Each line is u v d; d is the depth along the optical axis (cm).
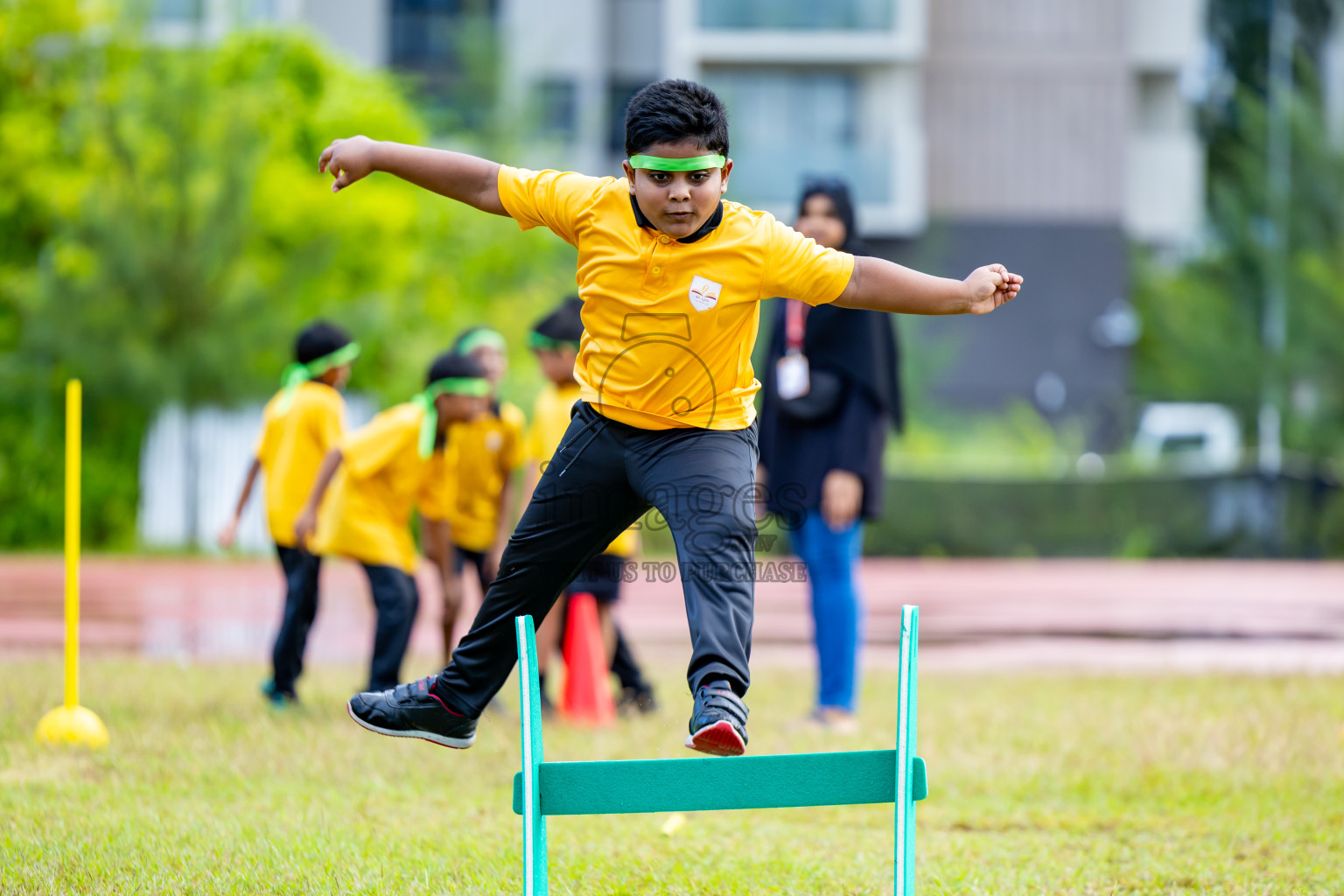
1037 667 2319
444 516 1817
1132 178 7525
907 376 6378
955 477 5331
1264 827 1205
